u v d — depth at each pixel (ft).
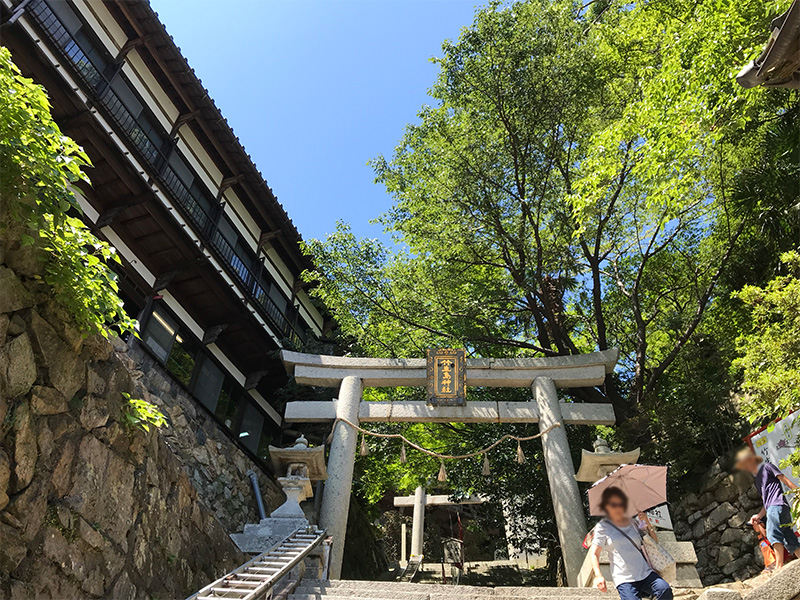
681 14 33.99
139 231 41.06
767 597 13.24
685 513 35.50
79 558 14.93
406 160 46.93
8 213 14.61
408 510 80.48
